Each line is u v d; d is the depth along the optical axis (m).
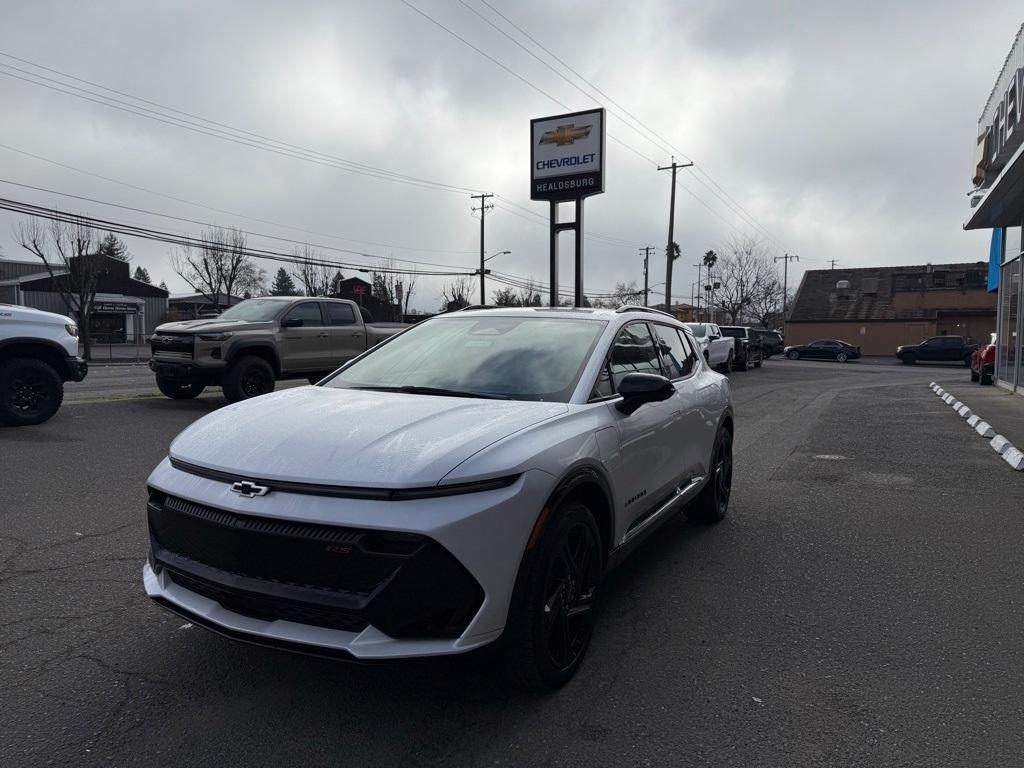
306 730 2.81
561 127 25.08
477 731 2.83
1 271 53.84
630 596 4.30
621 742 2.77
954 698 3.13
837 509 6.38
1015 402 14.51
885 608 4.14
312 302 12.75
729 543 5.37
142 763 2.58
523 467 2.88
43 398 9.34
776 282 67.75
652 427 4.16
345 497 2.65
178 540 3.00
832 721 2.94
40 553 4.78
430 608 2.60
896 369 35.38
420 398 3.56
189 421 10.18
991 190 14.16
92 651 3.42
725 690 3.18
